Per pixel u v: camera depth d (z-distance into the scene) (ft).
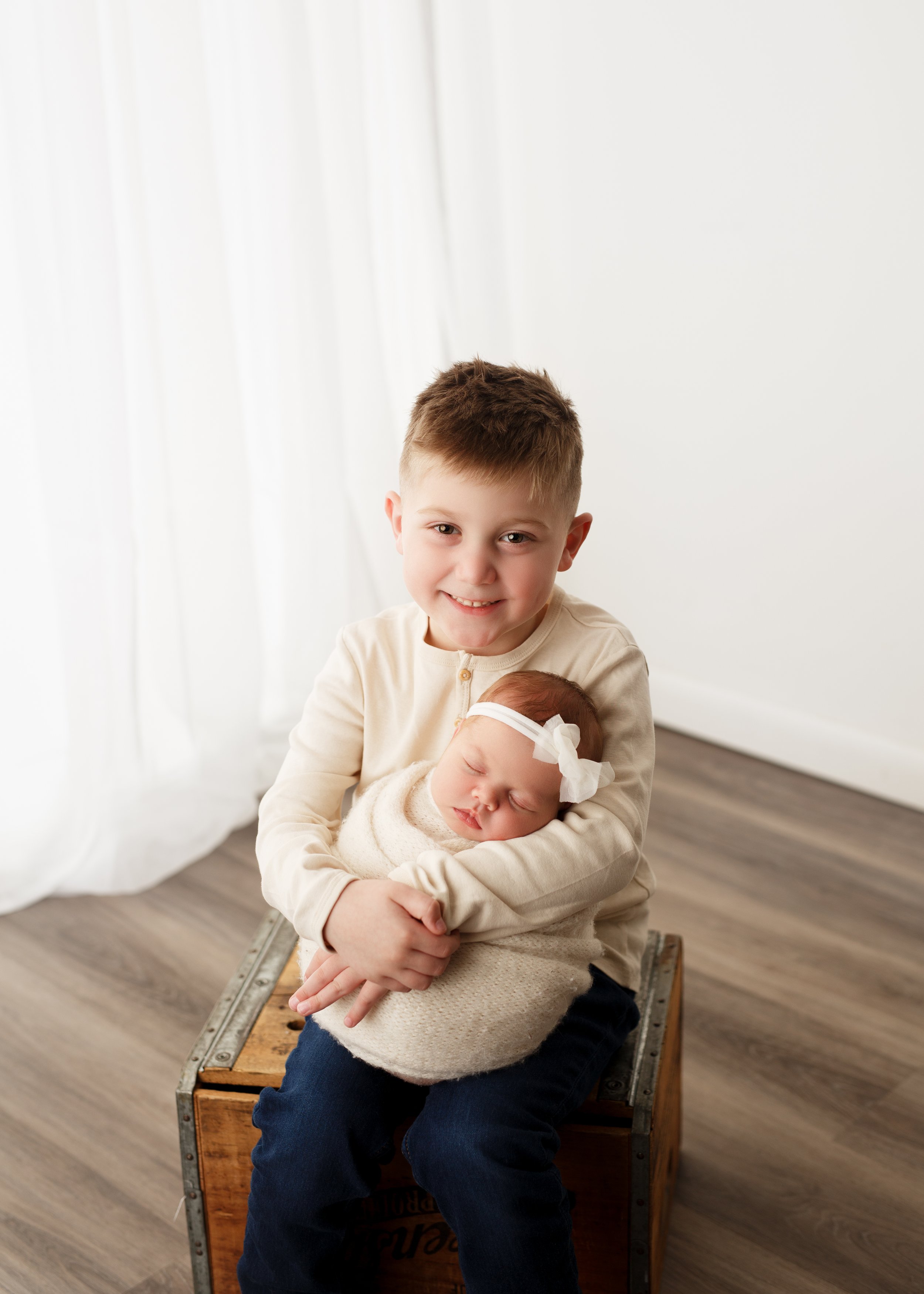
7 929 6.03
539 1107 3.17
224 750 6.93
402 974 3.10
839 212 6.63
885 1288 3.96
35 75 5.49
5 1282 4.04
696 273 7.29
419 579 3.42
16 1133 4.69
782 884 6.33
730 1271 4.02
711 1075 4.93
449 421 3.30
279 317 6.98
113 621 6.18
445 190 7.68
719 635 7.88
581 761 3.24
